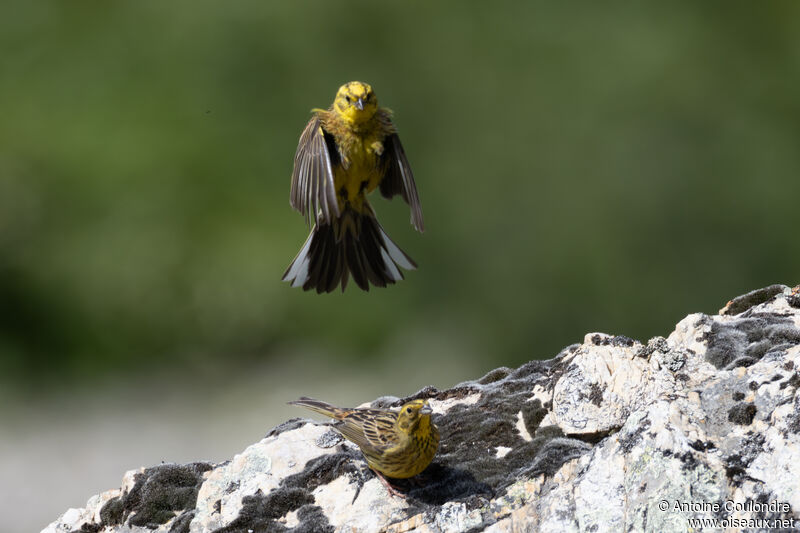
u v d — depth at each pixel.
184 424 19.36
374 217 6.74
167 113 24.25
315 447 5.59
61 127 23.55
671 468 4.38
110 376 21.80
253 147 24.41
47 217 22.77
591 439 5.16
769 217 23.72
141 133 23.66
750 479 4.30
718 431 4.64
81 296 22.36
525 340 23.22
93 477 16.73
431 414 5.22
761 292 5.92
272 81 25.38
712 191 23.80
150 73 24.83
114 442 18.34
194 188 23.45
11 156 22.83
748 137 24.23
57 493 16.20
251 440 18.55
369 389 21.59
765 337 5.33
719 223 23.59
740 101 24.64
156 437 18.75
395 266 6.69
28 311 22.08
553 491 4.66
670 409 4.60
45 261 22.48
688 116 24.45
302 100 25.19
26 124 23.41
